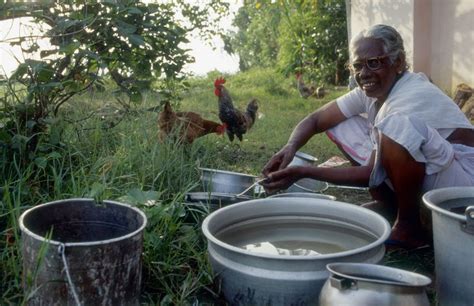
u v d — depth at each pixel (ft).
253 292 7.82
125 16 13.03
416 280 7.00
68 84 12.50
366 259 7.91
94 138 13.98
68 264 7.34
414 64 30.63
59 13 12.84
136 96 13.60
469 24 28.71
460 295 8.10
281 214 9.92
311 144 20.12
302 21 43.98
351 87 26.73
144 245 9.44
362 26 34.24
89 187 10.99
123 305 7.79
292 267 7.61
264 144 20.03
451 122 10.55
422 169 10.11
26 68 11.64
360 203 13.98
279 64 45.88
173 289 9.17
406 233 10.67
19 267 8.80
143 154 13.24
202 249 10.25
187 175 13.30
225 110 18.81
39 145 11.81
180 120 15.99
